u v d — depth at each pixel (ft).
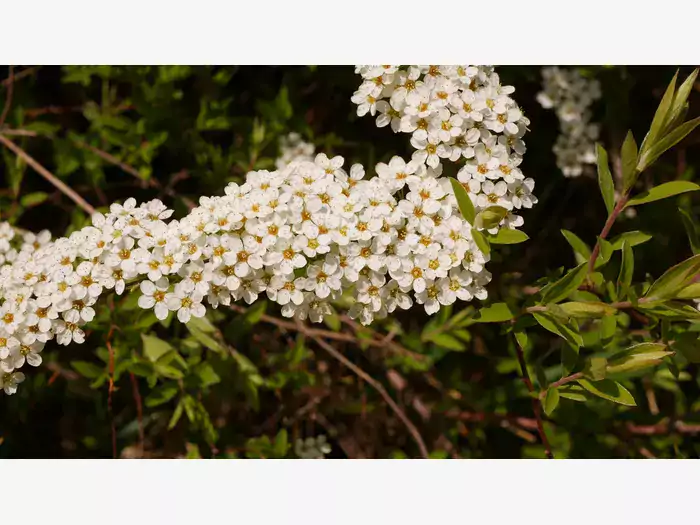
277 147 1.77
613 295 1.45
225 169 1.75
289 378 1.72
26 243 1.64
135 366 1.58
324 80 1.78
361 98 1.47
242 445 1.72
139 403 1.65
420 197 1.41
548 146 1.75
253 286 1.41
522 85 1.72
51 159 1.81
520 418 1.71
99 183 1.77
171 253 1.39
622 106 1.70
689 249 1.71
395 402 1.77
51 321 1.41
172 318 1.66
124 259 1.40
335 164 1.44
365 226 1.39
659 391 1.72
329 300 1.46
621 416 1.69
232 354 1.65
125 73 1.72
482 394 1.74
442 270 1.39
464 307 1.69
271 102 1.77
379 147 1.78
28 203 1.75
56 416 1.78
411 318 1.79
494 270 1.59
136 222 1.42
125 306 1.53
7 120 1.76
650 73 1.70
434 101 1.44
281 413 1.77
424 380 1.78
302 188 1.41
